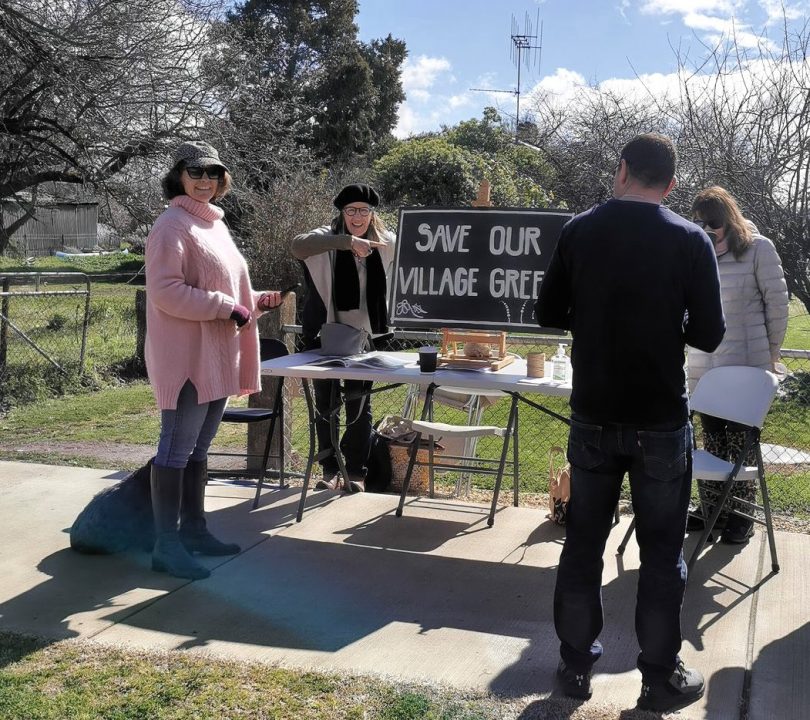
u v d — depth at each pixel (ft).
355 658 10.73
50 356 34.12
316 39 105.19
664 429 9.26
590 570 9.80
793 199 33.40
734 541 14.96
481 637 11.37
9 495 17.40
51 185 42.73
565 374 14.89
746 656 10.93
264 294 14.62
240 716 9.34
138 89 34.81
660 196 9.53
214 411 14.01
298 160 49.73
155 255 12.58
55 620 11.69
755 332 14.38
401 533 15.48
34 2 32.99
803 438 25.88
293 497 17.74
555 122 43.19
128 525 14.07
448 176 67.05
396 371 15.34
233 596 12.60
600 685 10.23
